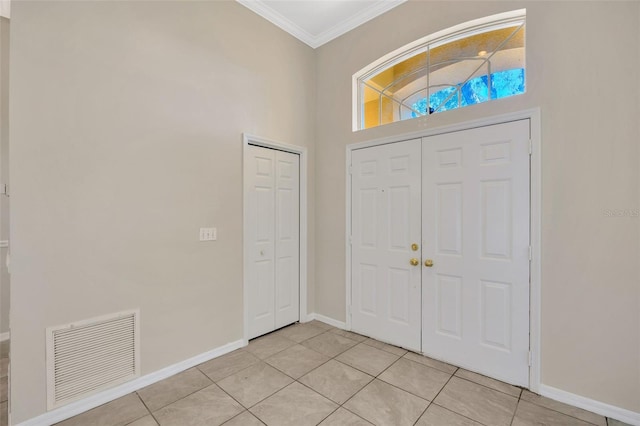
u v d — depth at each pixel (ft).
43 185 5.70
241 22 9.11
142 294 7.02
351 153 10.39
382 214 9.53
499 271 7.29
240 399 6.48
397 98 9.58
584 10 6.22
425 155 8.60
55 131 5.82
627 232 5.82
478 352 7.59
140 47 6.97
